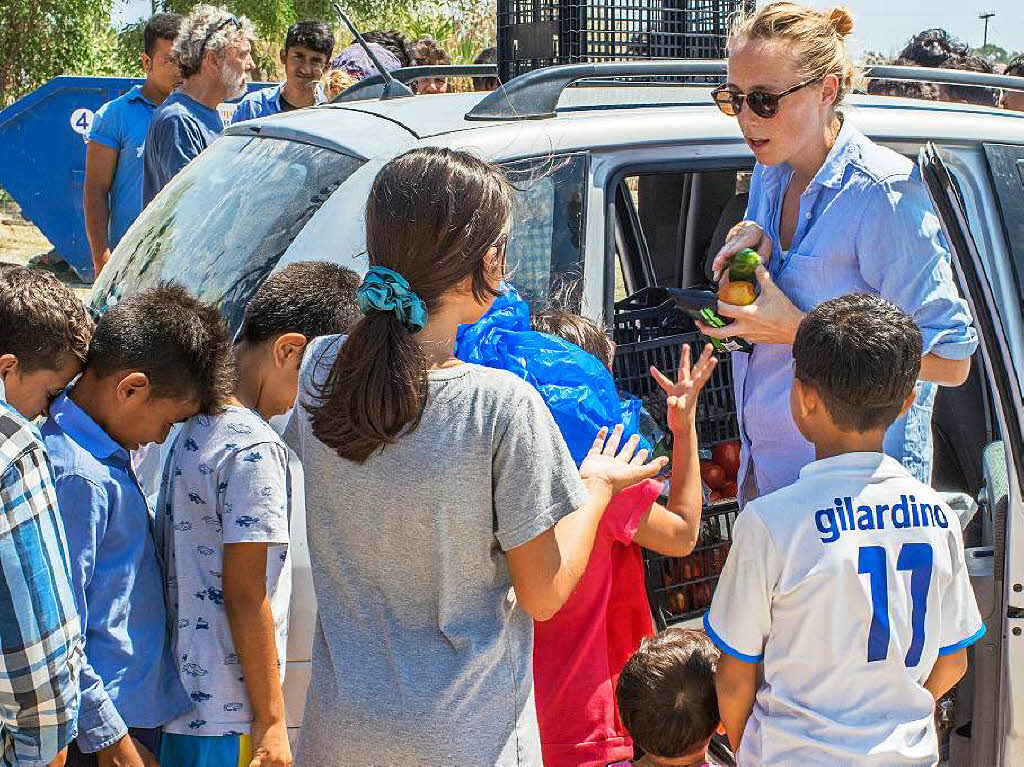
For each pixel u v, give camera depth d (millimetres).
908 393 2260
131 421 2424
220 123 5348
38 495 1903
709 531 3605
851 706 2195
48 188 10867
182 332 2398
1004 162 3465
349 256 2861
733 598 2260
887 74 3789
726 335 2707
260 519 2424
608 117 3176
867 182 2676
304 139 3311
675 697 2500
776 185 2871
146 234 3670
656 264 4797
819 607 2188
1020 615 2900
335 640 1983
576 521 2031
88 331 2447
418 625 1935
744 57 2621
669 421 2621
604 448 2215
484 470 1873
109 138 5809
